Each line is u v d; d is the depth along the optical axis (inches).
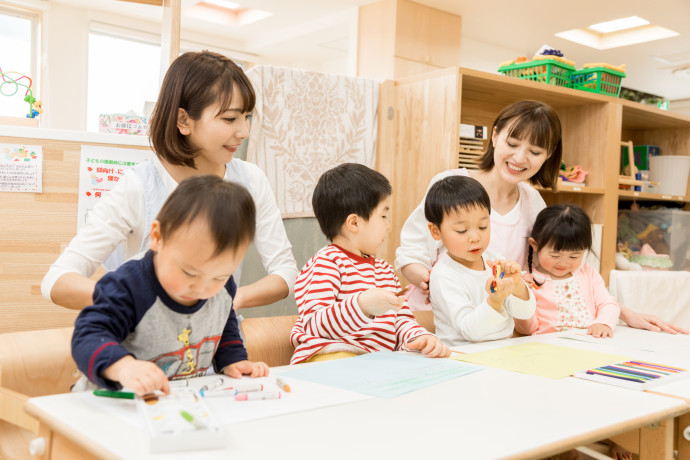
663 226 113.2
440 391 33.2
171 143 44.9
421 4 173.3
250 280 80.9
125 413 26.4
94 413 26.3
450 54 180.9
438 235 57.3
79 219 63.5
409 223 65.8
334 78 91.4
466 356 43.6
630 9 167.5
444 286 55.4
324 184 51.6
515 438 25.6
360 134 94.3
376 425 26.7
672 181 119.0
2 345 38.6
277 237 53.1
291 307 85.7
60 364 39.7
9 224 60.8
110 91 209.3
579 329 61.7
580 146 104.3
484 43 203.9
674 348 50.8
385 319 49.8
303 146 88.7
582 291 66.7
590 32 201.5
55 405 27.3
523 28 189.0
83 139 63.1
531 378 37.3
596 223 101.7
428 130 90.0
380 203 50.2
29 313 62.1
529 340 52.3
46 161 61.9
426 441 24.8
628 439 35.9
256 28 215.3
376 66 176.1
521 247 67.6
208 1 205.6
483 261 58.7
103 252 43.6
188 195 29.0
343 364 39.7
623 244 117.7
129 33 207.0
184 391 28.5
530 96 98.7
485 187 67.8
